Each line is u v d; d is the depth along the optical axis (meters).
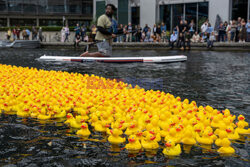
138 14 31.45
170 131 4.43
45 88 7.04
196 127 4.50
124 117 5.06
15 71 9.80
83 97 6.36
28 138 4.64
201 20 26.27
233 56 18.30
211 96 7.50
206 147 4.30
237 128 4.91
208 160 3.93
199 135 4.71
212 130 4.57
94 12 35.44
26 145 4.39
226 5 24.80
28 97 6.20
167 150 4.10
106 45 13.75
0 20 41.00
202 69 12.42
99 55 14.12
